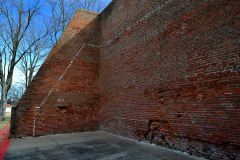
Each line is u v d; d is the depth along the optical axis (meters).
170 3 5.98
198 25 4.93
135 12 7.73
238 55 3.91
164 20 6.16
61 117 8.80
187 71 5.09
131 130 7.25
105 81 9.56
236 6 4.05
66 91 9.11
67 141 6.99
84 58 9.89
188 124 4.92
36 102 8.35
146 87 6.64
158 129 6.00
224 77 4.13
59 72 9.10
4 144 6.53
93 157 4.84
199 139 4.59
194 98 4.81
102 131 9.39
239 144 3.73
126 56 8.01
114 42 9.10
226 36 4.20
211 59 4.47
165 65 5.89
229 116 3.97
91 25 10.52
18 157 4.90
